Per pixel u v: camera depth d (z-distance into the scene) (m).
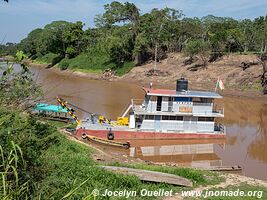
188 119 34.00
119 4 91.44
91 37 111.62
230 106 54.53
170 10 91.62
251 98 62.41
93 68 95.31
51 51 114.75
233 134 37.28
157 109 33.38
